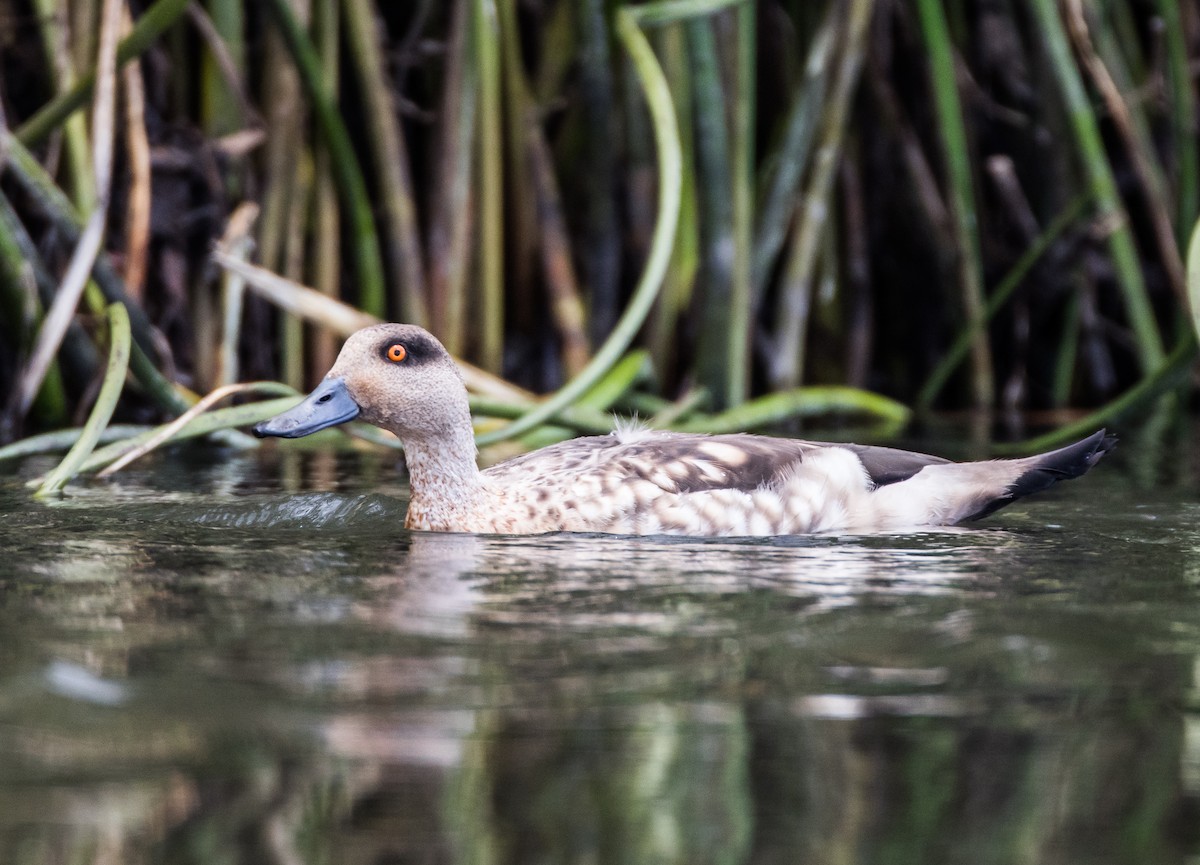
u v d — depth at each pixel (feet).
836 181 55.88
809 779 15.60
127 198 48.29
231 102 48.78
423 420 29.71
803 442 31.53
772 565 25.53
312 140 50.03
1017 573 24.72
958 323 56.49
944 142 53.21
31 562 24.99
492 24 48.96
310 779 15.42
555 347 53.31
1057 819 14.73
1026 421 51.39
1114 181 57.62
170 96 49.32
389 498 32.99
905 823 14.58
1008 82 57.21
